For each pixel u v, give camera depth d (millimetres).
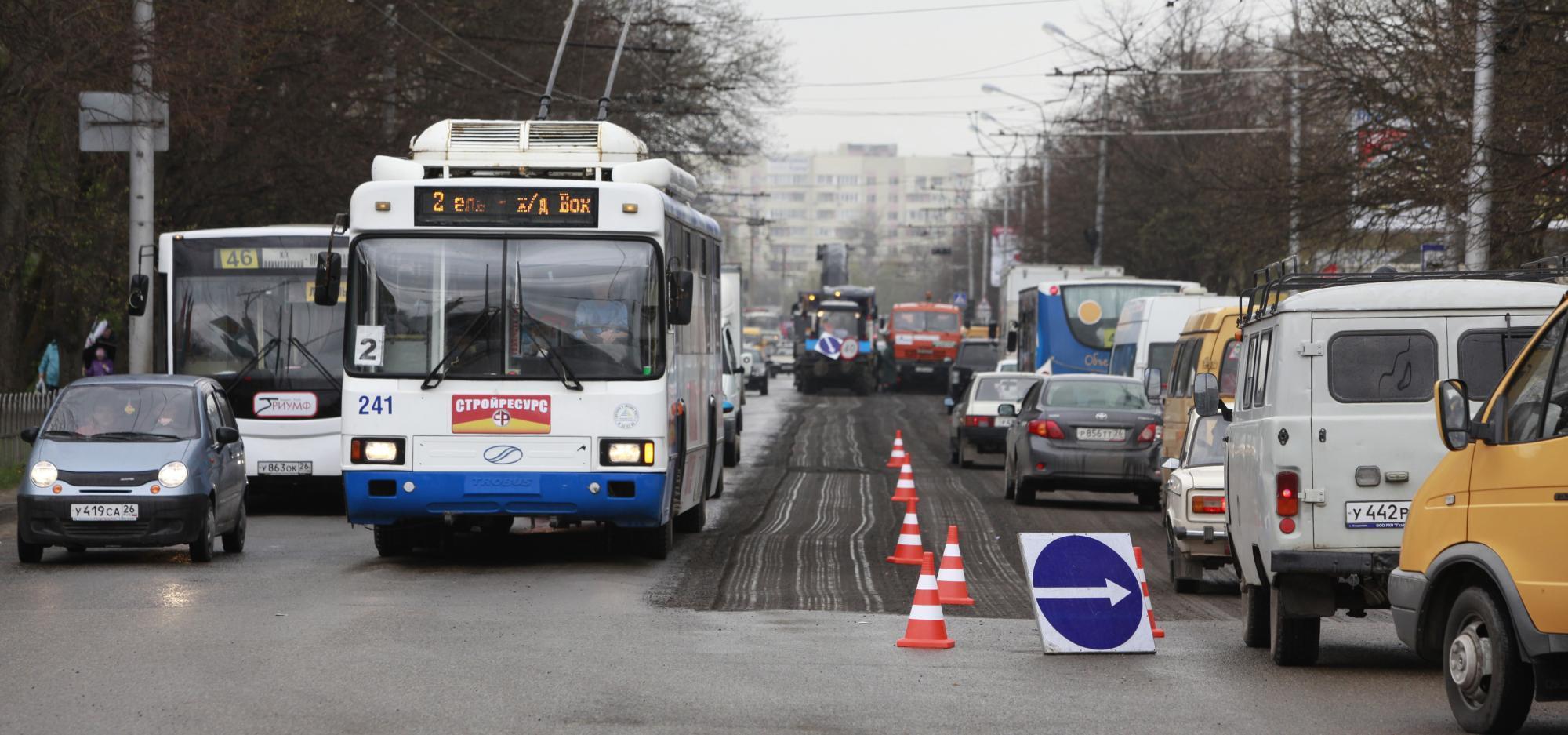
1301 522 22656
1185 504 31891
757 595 30250
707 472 42594
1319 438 22656
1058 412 50906
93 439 35406
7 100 55156
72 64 54062
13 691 19688
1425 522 19062
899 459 70062
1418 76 58312
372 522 33844
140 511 34094
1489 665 17719
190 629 24875
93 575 32500
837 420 108875
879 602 29703
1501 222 50406
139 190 57219
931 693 20469
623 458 33406
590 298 33750
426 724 17969
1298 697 20500
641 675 21328
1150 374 45094
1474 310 22672
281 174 77562
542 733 17609
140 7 55188
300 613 26766
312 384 49062
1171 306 64438
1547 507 16734
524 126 36781
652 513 33688
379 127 81438
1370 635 27203
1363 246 66375
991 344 133000
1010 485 53969
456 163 36469
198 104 60781
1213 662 23438
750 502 51781
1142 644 24094
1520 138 49219
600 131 36719
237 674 20969
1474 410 22609
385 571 33406
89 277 68250
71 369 76188
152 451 34875
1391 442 22578
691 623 26453
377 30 80000
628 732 17719
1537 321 22625
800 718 18672
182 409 36219
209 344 49219
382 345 33562
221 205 79312
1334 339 22781
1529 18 47781
